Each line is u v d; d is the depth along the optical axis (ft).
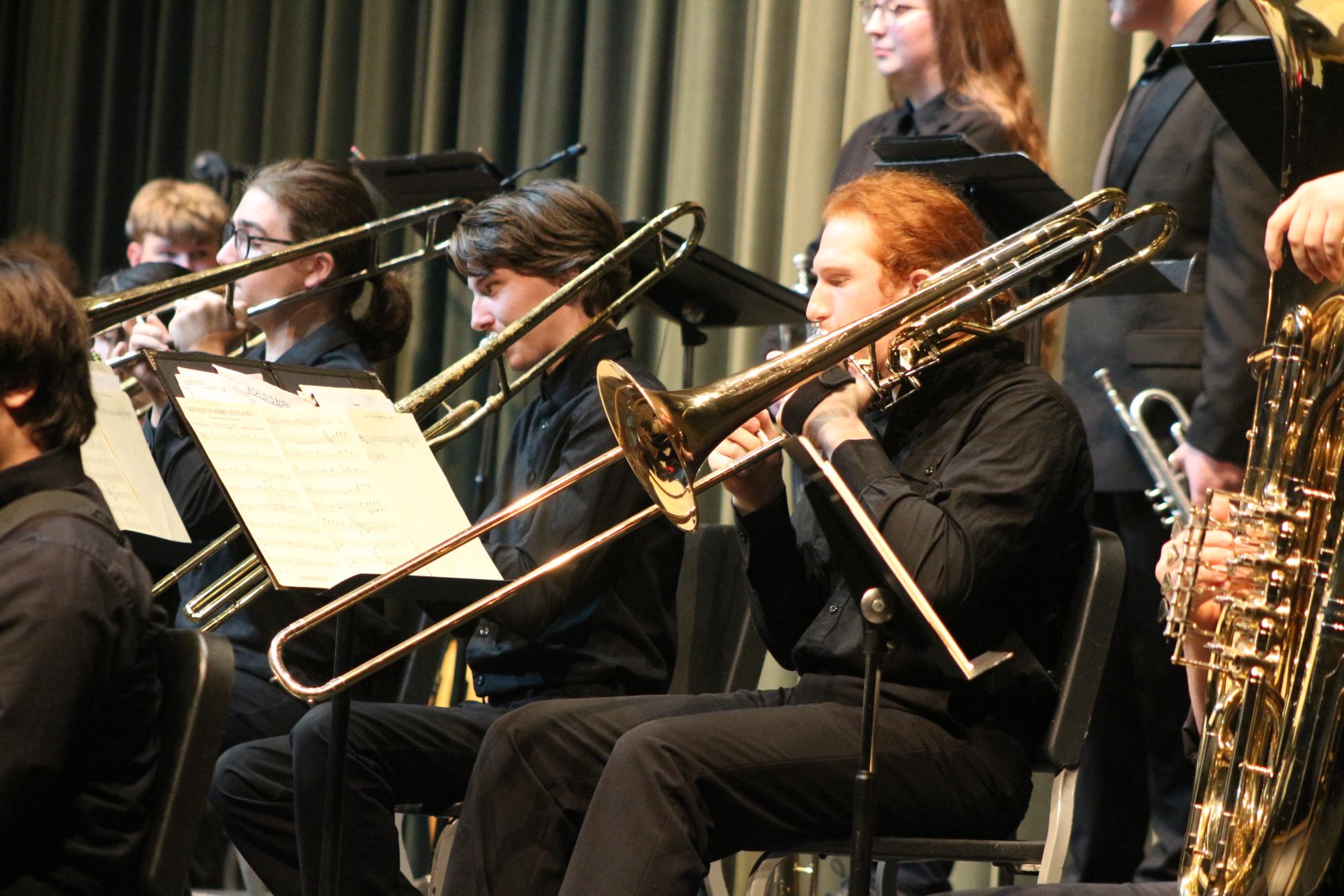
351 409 24.85
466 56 56.08
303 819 27.22
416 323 55.21
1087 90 41.75
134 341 34.65
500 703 30.07
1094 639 23.91
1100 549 24.25
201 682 20.71
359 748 27.27
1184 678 33.40
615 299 31.96
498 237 31.12
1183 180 32.81
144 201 48.93
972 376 25.02
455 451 53.93
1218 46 21.97
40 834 19.65
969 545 22.72
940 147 31.55
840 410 23.76
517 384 30.17
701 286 37.52
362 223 36.91
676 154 50.80
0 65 67.46
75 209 65.26
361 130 58.08
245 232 36.04
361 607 33.65
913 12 39.22
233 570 29.73
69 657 19.04
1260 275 30.73
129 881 20.36
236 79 61.57
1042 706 24.03
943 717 23.52
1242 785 19.24
